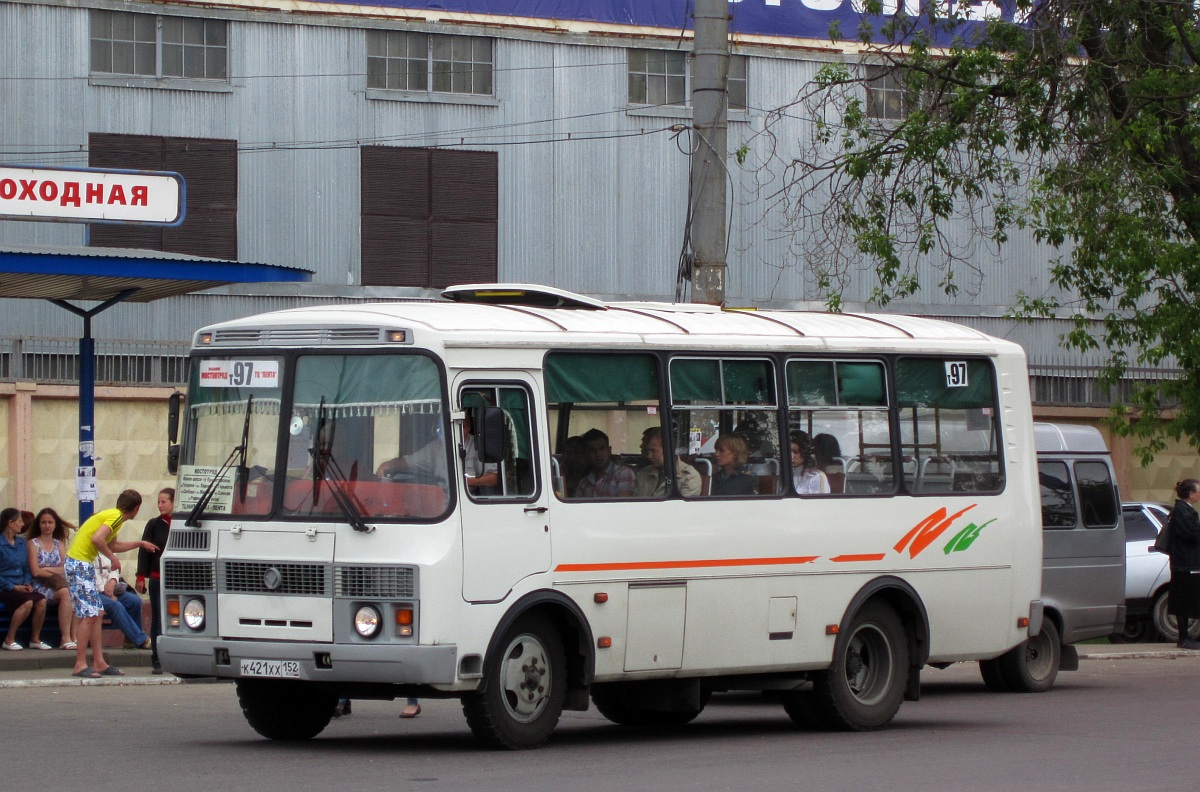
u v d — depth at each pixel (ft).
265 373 41.93
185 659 41.65
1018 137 83.30
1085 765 40.01
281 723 44.21
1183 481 80.69
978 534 50.67
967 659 50.70
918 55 84.84
